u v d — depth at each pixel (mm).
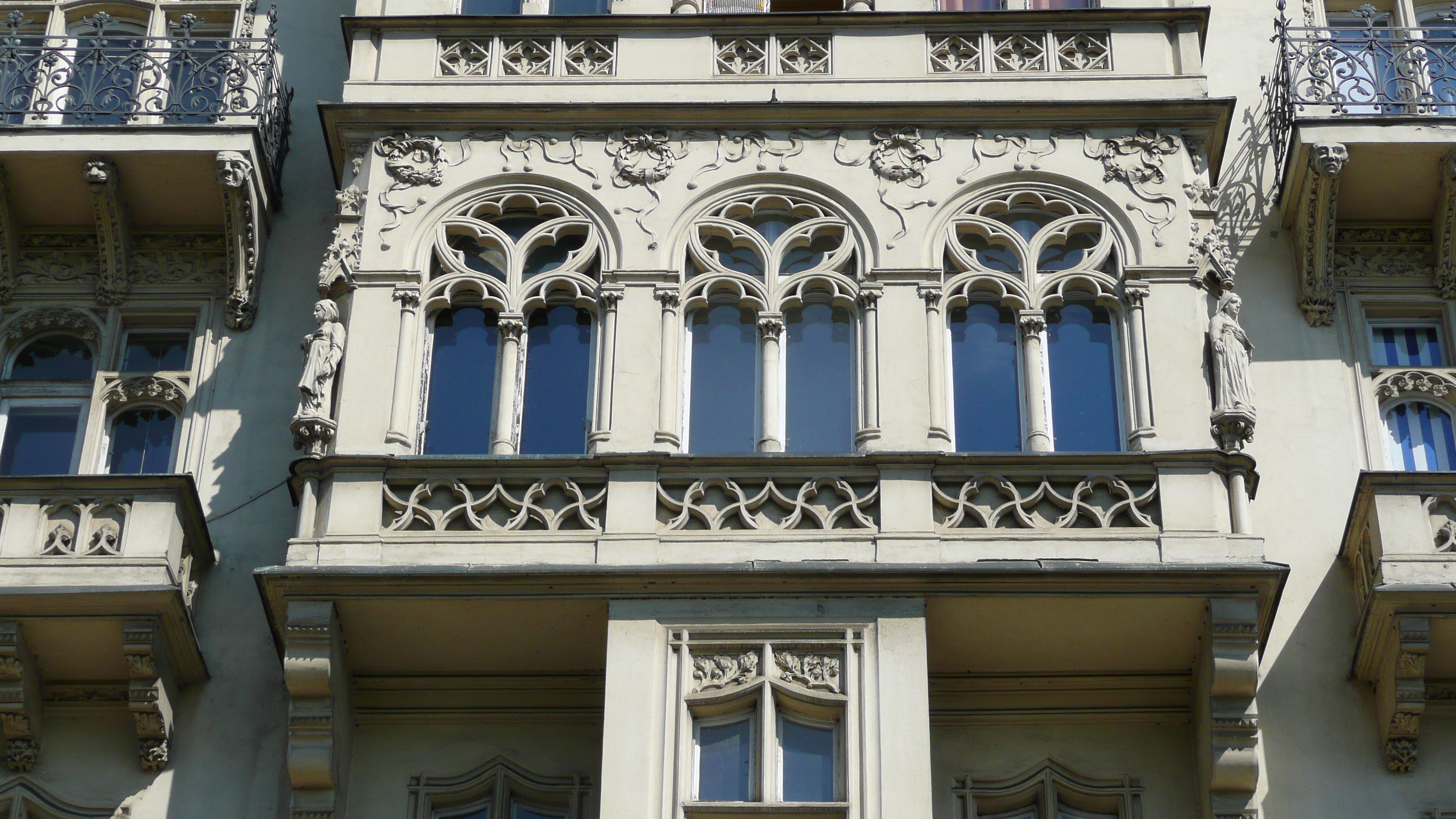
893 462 17484
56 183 20391
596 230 19156
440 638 17359
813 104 19562
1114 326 18719
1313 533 18922
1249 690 16781
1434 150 19797
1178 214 19047
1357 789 17562
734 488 17469
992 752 17516
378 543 17250
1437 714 17797
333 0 22656
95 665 17891
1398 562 17453
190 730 18109
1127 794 17312
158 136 20141
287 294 20656
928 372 18219
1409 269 20406
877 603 16781
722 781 16359
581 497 17453
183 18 21219
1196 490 17359
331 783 16984
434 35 20344
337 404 18109
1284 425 19531
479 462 17594
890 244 18938
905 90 19844
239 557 19078
